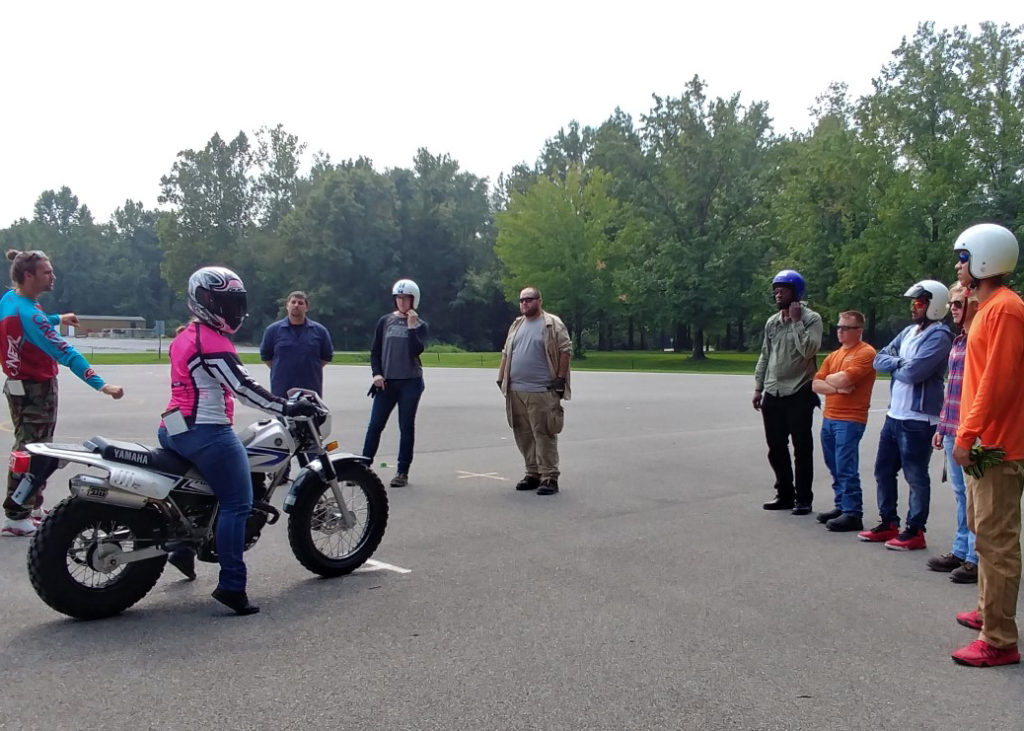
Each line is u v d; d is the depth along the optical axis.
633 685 3.93
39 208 165.12
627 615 4.95
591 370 42.62
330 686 3.90
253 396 4.87
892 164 46.16
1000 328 4.23
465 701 3.74
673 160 56.69
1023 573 6.10
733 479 9.71
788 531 7.19
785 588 5.54
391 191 91.00
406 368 9.06
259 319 94.12
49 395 6.70
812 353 7.70
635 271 56.19
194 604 5.15
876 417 17.08
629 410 18.25
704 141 55.59
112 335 118.44
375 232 88.06
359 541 5.91
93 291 137.25
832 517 7.52
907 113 44.50
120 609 4.89
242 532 4.95
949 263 40.97
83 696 3.78
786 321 7.88
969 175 41.22
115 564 4.77
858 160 46.62
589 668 4.13
